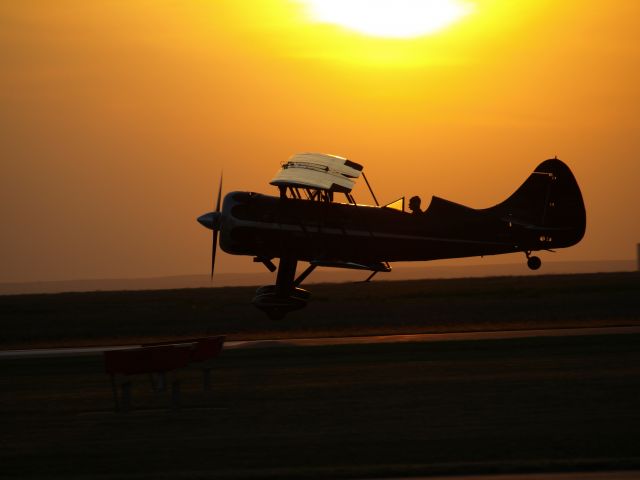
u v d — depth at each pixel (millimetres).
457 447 26812
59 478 24891
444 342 55250
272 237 62656
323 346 55469
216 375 44031
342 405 34375
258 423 31578
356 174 65188
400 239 64875
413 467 24219
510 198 70062
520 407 32438
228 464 25938
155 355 34750
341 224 63469
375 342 57375
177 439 29391
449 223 66750
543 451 25938
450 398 34875
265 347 56125
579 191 70062
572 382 37438
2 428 32312
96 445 28922
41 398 39000
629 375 38844
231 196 63219
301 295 66188
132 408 35500
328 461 25875
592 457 25125
